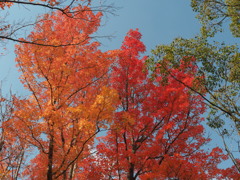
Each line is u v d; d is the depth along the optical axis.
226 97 8.92
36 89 8.66
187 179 9.00
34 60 7.95
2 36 3.73
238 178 10.07
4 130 7.36
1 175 7.92
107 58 9.64
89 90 9.38
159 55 9.20
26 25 4.13
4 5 4.54
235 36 9.01
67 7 4.09
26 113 7.30
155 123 10.80
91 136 7.64
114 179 10.45
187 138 10.84
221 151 10.83
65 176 9.12
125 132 10.55
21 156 8.27
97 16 9.49
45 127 7.59
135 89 11.62
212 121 9.26
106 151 9.91
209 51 8.66
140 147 10.77
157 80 11.41
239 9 8.16
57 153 8.27
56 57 8.07
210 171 10.51
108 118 7.43
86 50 9.40
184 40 8.95
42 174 9.00
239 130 8.51
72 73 8.46
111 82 11.25
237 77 8.54
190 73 9.60
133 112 10.42
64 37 9.35
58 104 8.23
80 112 7.60
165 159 9.55
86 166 10.47
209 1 8.21
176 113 10.54
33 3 3.75
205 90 9.11
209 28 8.64
